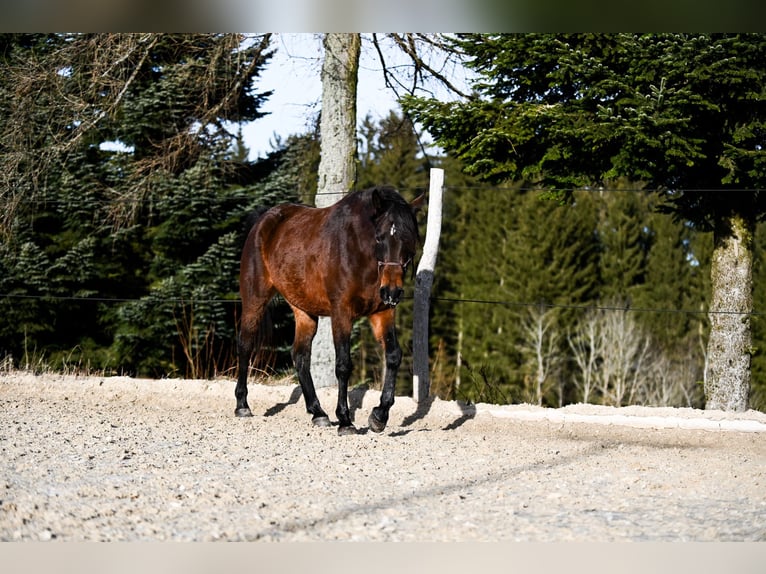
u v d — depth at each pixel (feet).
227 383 33.76
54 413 28.89
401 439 24.88
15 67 42.52
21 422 26.32
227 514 15.14
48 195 49.34
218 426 26.96
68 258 48.91
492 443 24.50
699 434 26.71
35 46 48.14
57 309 50.14
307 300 27.14
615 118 28.58
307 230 26.99
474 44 33.22
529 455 22.52
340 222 25.43
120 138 50.21
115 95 40.88
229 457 21.27
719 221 32.07
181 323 48.80
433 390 41.70
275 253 28.09
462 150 33.65
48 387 34.17
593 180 32.42
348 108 34.53
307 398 28.02
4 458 20.02
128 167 49.32
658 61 28.68
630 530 14.40
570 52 29.66
